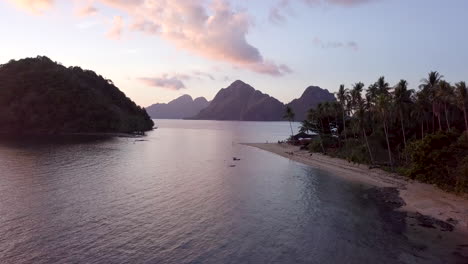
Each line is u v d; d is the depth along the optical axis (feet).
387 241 103.60
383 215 129.70
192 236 105.70
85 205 136.26
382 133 269.44
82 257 88.53
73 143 418.51
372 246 100.01
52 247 94.27
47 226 110.63
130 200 146.30
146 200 146.92
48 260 86.38
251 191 169.89
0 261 85.15
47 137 513.04
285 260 90.17
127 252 92.48
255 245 99.91
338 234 109.91
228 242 101.65
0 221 114.42
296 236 107.86
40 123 599.98
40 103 612.70
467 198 143.74
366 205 144.15
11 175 193.67
